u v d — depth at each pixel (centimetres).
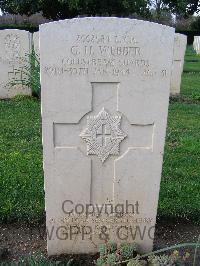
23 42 306
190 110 290
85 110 101
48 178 107
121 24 96
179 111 285
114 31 96
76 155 106
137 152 107
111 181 109
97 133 104
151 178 109
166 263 102
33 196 143
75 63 97
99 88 100
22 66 311
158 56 98
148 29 96
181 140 212
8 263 110
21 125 233
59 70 97
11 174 159
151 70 99
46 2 911
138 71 99
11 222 131
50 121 101
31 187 150
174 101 325
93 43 96
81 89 99
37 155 182
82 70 98
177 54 336
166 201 143
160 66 99
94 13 944
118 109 102
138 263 101
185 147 201
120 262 104
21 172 162
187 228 132
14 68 310
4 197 141
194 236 127
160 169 109
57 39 95
